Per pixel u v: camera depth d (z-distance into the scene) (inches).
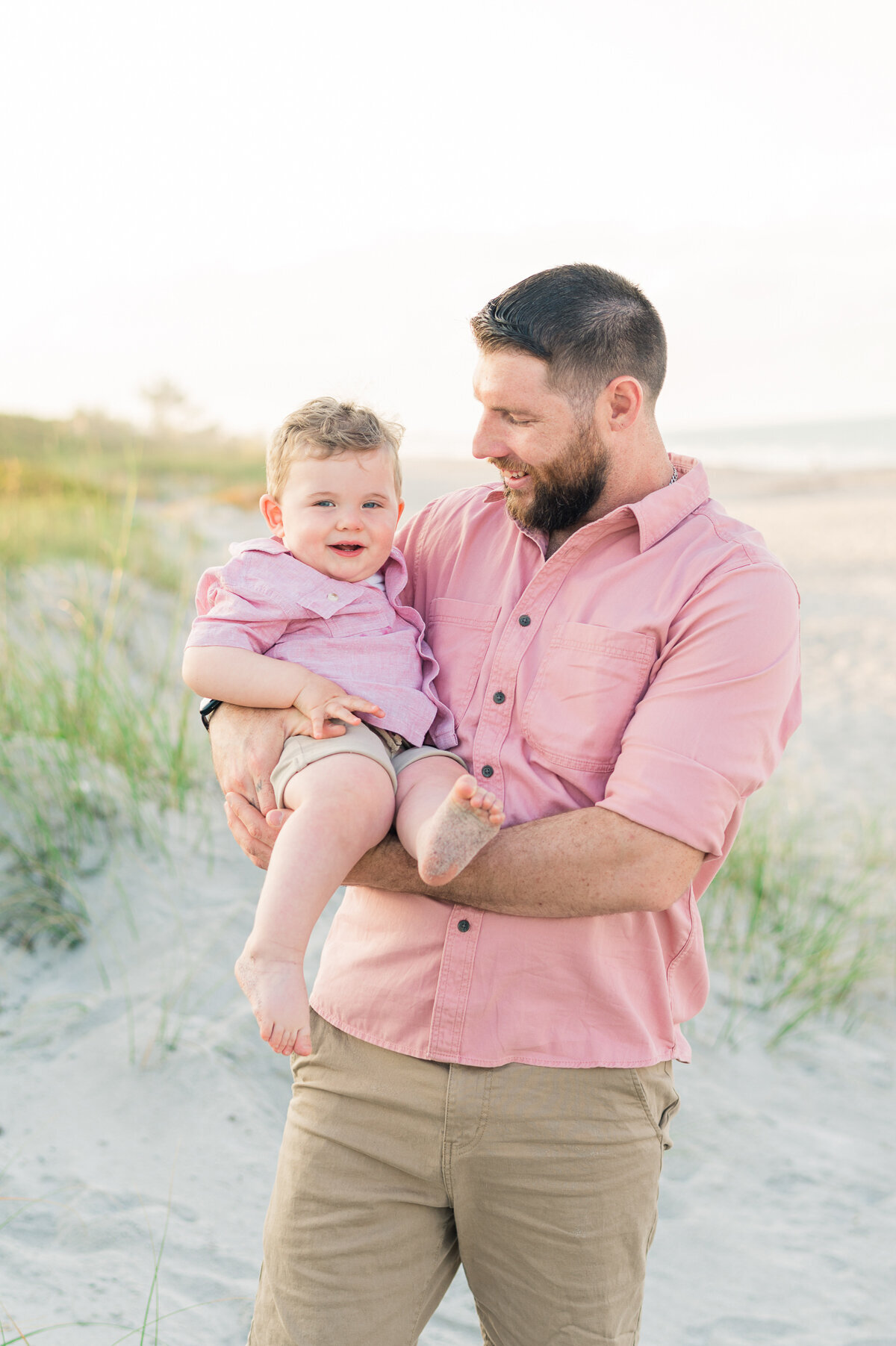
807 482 1237.7
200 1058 107.8
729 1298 96.7
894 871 189.6
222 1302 82.6
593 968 57.7
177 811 150.2
